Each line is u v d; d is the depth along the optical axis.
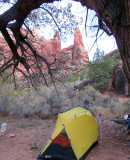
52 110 9.43
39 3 3.24
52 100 9.55
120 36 1.87
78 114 4.30
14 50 4.82
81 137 3.95
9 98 10.82
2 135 5.84
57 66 6.06
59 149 3.61
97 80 18.81
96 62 19.45
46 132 6.13
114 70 17.92
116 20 1.89
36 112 9.44
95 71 18.36
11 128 6.86
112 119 8.19
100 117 8.72
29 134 5.92
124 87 16.03
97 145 4.61
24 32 6.48
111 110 10.01
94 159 3.58
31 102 11.35
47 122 7.93
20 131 6.39
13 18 3.40
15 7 3.27
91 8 2.51
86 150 3.86
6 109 9.80
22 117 9.12
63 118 4.10
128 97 15.25
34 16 5.33
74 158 3.41
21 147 4.55
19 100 11.55
